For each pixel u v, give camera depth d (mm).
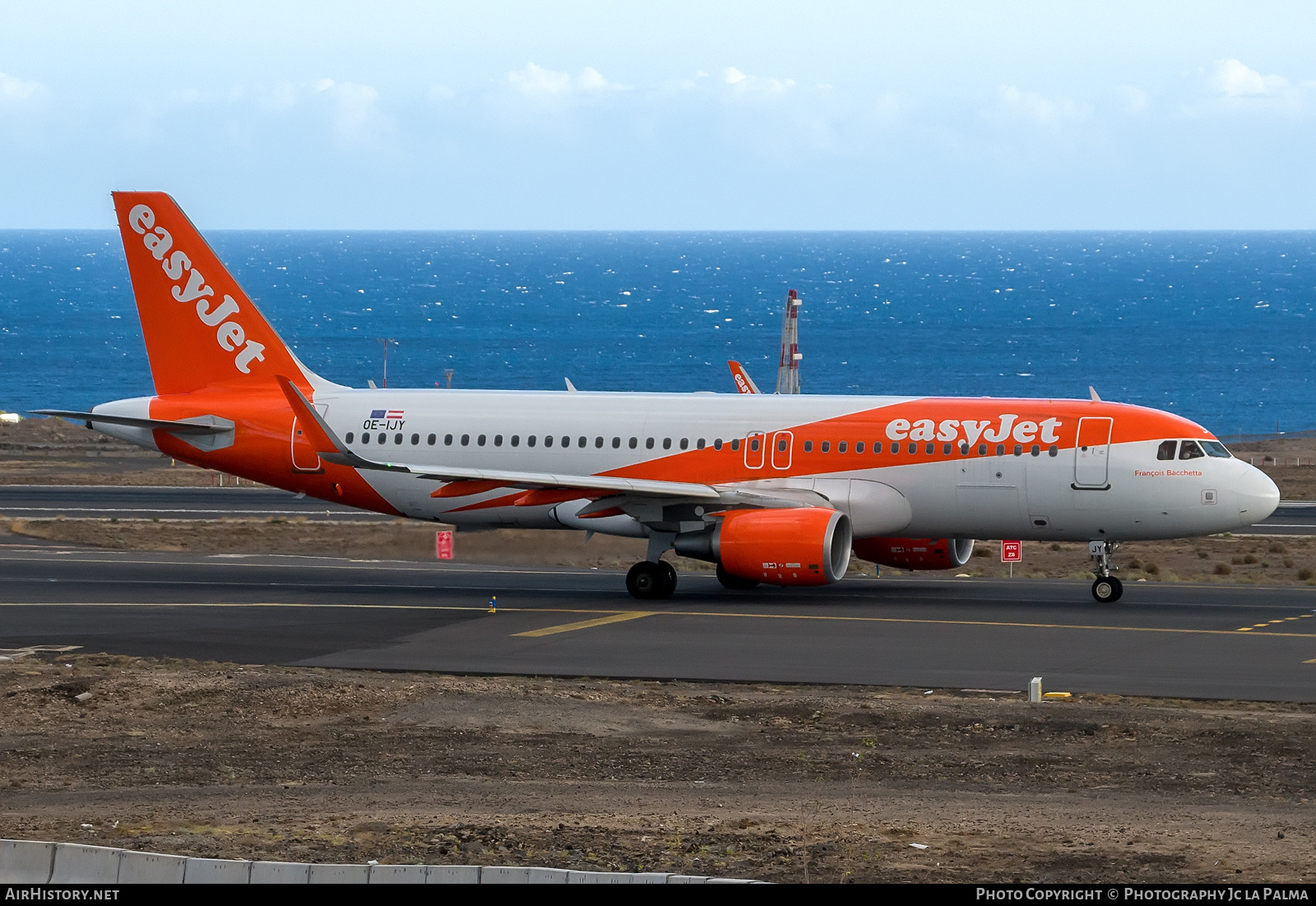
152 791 62625
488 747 71688
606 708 80250
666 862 48656
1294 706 80250
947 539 129500
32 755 69875
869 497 122875
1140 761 67688
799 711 79000
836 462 123938
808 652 97625
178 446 137375
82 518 197500
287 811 58219
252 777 65562
